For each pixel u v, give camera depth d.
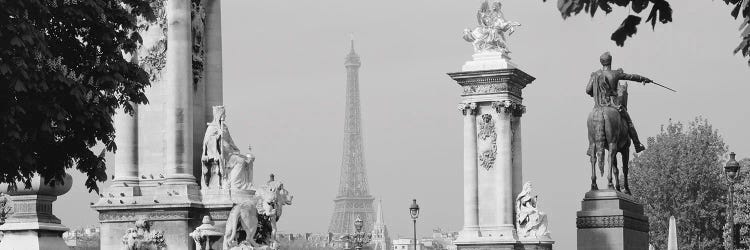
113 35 55.22
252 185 87.00
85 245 114.19
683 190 167.75
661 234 168.25
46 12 51.69
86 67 54.88
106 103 55.34
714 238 169.25
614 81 67.62
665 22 30.84
